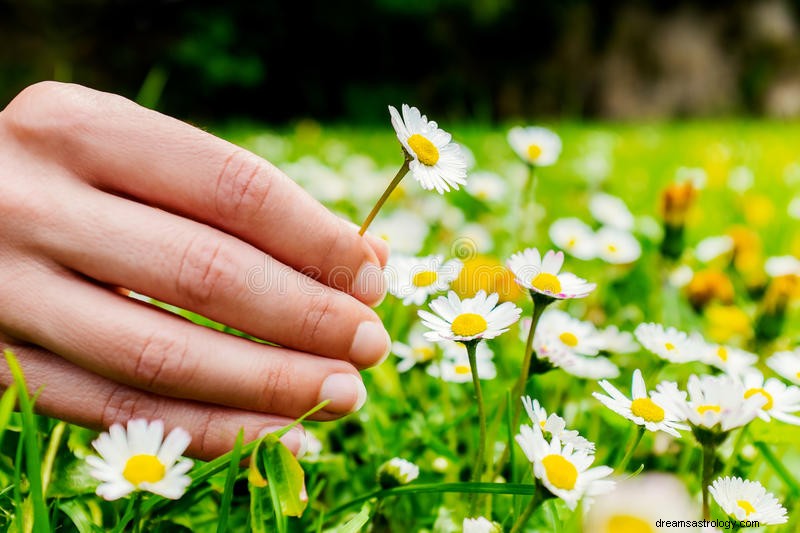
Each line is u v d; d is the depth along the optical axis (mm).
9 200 225
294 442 241
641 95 3543
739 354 337
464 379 336
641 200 899
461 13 3502
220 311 236
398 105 3535
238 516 273
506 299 380
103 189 236
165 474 216
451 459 303
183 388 234
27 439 213
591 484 223
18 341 236
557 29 3551
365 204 748
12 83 2789
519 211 663
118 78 3053
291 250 244
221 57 3172
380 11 3410
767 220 755
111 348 229
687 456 306
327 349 245
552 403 350
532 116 3574
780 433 288
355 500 271
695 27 3561
